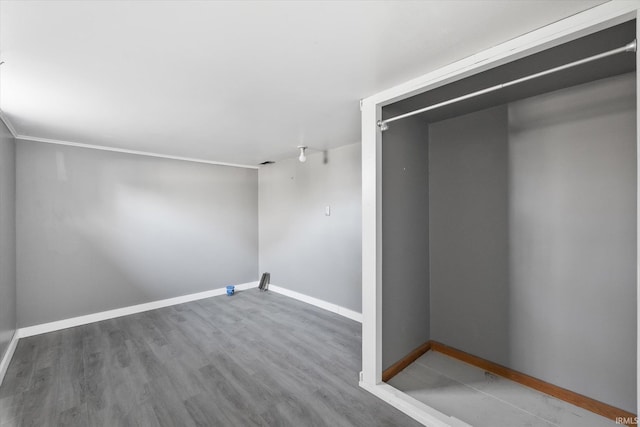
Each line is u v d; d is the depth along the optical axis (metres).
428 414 1.79
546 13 1.24
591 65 1.68
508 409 1.93
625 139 1.78
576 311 1.97
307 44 1.46
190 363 2.51
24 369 2.42
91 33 1.33
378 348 2.10
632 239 1.76
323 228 4.00
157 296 4.04
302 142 3.49
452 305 2.65
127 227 3.80
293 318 3.62
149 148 3.74
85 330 3.25
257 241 5.15
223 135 3.15
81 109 2.32
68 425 1.78
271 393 2.09
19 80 1.80
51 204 3.26
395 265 2.36
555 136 2.05
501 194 2.33
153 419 1.83
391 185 2.30
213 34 1.36
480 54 1.56
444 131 2.70
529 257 2.18
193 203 4.41
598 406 1.87
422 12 1.22
